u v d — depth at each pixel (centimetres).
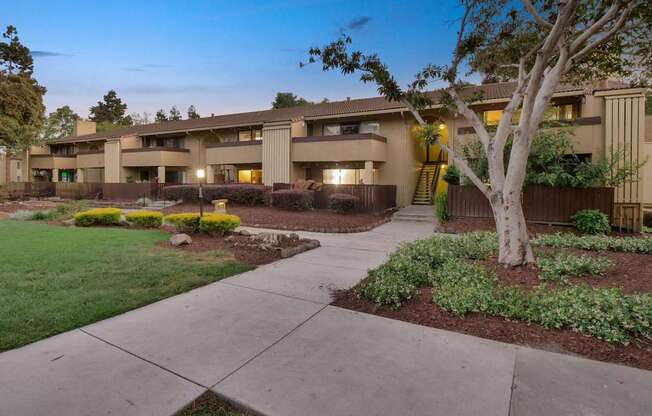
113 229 1056
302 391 252
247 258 681
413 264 540
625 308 351
